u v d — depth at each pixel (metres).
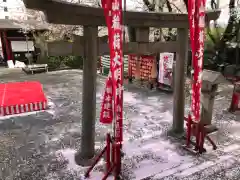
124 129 6.62
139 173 4.43
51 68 18.42
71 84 12.82
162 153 5.21
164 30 13.66
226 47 14.38
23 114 7.94
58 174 4.45
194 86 4.71
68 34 17.00
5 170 4.61
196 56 4.46
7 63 20.45
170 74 10.35
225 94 10.38
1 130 6.63
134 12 4.64
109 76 4.04
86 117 4.61
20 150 5.44
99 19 4.15
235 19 13.34
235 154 5.12
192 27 4.37
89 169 4.31
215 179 4.23
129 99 9.70
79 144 5.73
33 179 4.30
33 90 7.63
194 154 5.11
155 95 10.30
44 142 5.86
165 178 4.26
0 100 6.36
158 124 6.99
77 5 3.76
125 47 4.75
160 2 12.34
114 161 4.03
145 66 11.48
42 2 3.32
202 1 4.16
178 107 5.92
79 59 18.95
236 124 6.92
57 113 8.10
